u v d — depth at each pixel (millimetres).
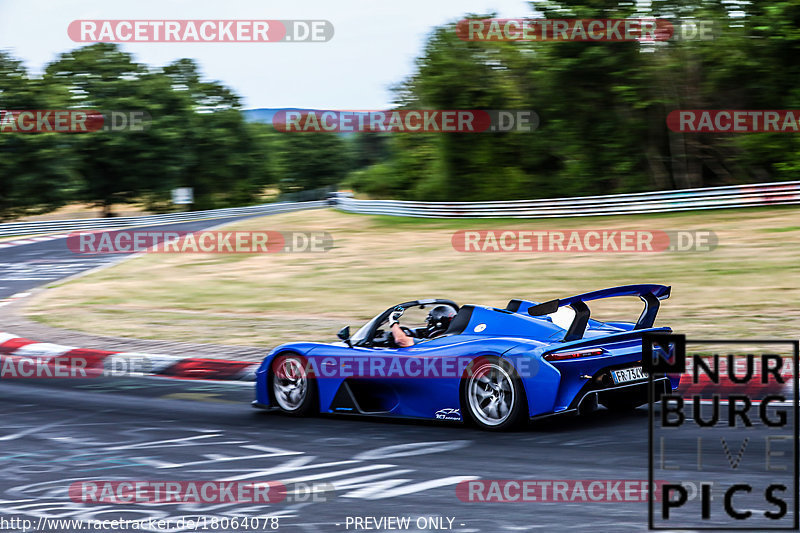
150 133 122125
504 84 76375
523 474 10750
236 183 138750
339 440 13305
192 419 15539
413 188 94500
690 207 51000
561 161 76062
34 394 18625
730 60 63812
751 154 64250
